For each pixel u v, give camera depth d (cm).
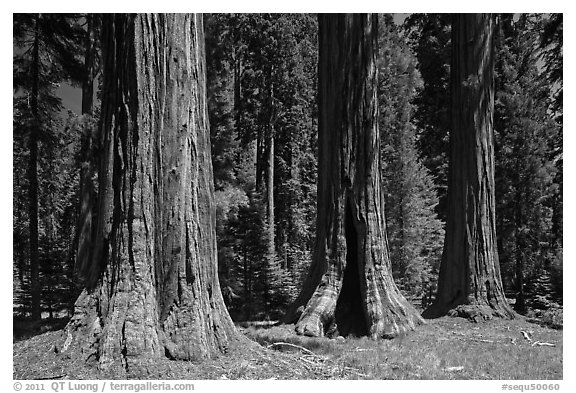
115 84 653
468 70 1397
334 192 1154
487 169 1359
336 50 1182
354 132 1148
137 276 608
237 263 2053
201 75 694
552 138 1923
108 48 669
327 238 1152
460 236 1363
